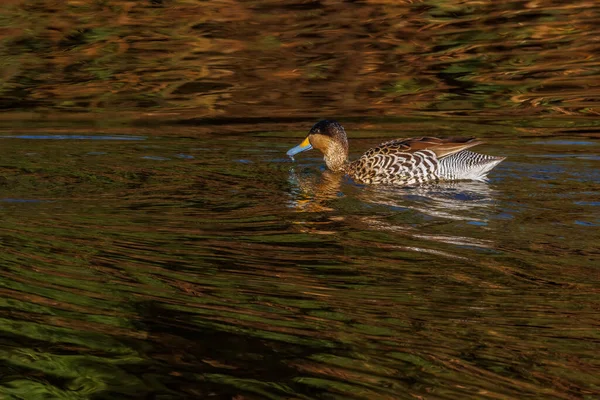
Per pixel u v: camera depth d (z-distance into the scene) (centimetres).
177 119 2559
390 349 1067
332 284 1280
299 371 1005
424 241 1482
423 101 2738
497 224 1577
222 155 2191
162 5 3700
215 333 1111
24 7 3631
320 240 1491
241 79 2950
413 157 1980
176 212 1655
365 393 960
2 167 1998
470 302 1213
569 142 2273
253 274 1322
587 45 3222
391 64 3088
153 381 987
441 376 998
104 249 1426
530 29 3422
